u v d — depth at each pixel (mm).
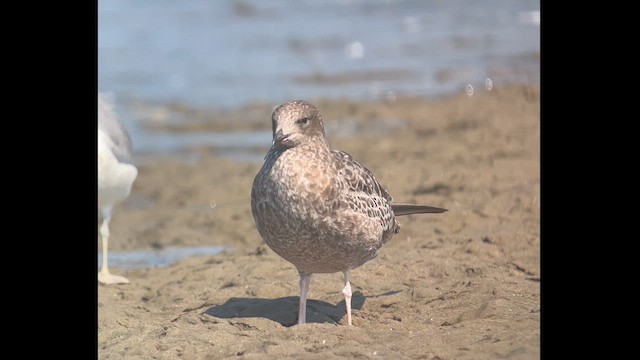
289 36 38438
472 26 37844
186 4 44531
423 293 12289
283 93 29984
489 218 16016
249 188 20844
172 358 10328
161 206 20062
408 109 26672
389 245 14852
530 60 31484
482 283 12516
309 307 12008
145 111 28531
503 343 9906
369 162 21328
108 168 14766
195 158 23797
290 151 10609
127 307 12945
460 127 23953
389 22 39969
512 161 20047
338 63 33750
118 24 40625
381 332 10586
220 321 11477
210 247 16984
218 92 30609
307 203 10461
